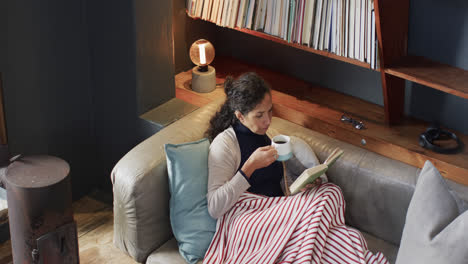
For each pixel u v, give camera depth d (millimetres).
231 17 2502
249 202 2092
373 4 2025
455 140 2340
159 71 2555
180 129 2324
